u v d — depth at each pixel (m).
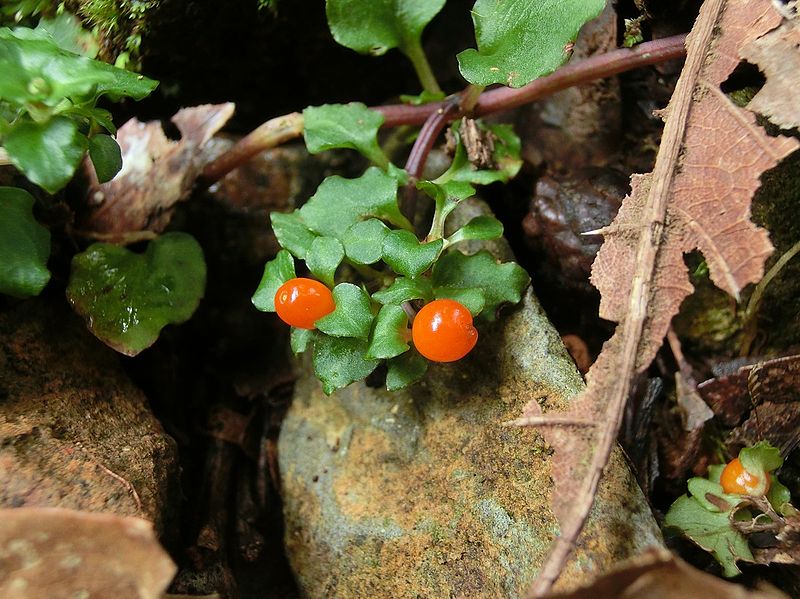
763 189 0.08
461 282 0.08
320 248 0.07
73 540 0.05
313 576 0.08
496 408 0.08
